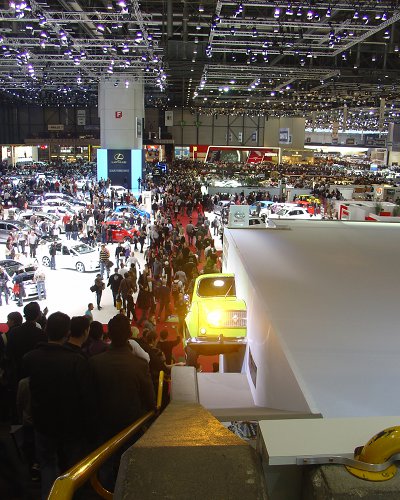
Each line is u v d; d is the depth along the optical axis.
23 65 37.16
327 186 45.25
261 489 1.21
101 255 20.91
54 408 3.26
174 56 37.12
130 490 1.19
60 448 3.48
